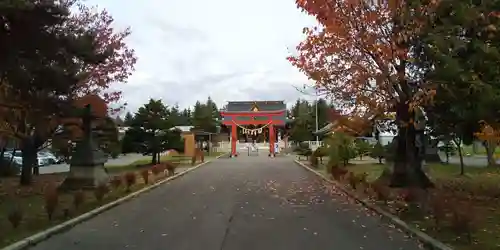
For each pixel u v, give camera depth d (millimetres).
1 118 16547
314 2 13359
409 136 15617
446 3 9336
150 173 23406
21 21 9945
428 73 10805
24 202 13070
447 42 9414
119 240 8406
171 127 33094
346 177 19641
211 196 15250
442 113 11914
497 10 9125
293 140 62125
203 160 38812
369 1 12789
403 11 11023
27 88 11578
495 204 12039
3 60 10398
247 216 11023
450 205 9438
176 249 7594
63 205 12398
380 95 14727
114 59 20000
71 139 19422
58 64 11922
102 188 13281
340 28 13641
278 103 53906
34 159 21000
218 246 7777
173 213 11602
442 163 29078
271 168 30891
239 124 52156
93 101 16766
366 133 16719
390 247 7797
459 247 7461
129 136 31203
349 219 10617
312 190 16969
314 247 7742
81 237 8734
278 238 8453
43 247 7934
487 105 9781
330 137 28719
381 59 13445
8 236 8391
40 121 14930
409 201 12156
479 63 9227
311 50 15281
